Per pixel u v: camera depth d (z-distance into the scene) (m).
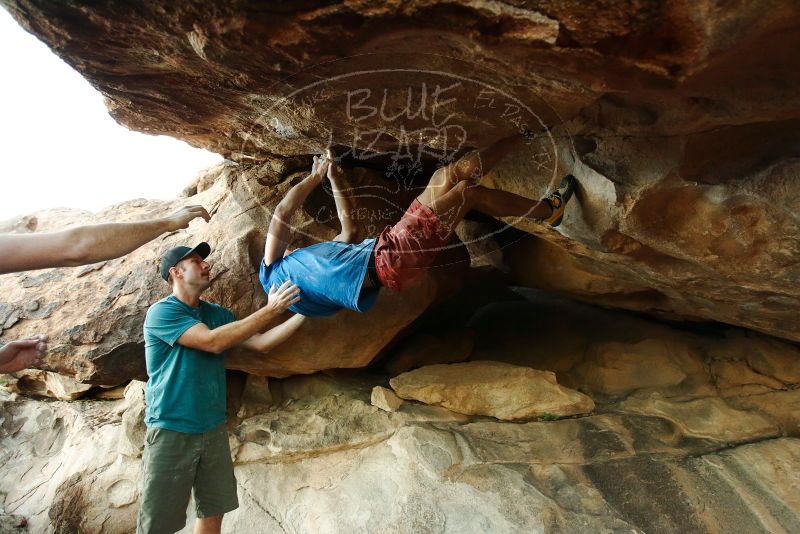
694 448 3.24
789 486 2.93
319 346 3.40
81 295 3.39
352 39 1.55
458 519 2.93
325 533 3.07
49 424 4.45
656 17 1.35
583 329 4.36
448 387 3.49
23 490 4.03
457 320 4.60
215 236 3.47
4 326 3.32
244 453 3.55
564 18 1.38
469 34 1.47
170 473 2.64
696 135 2.05
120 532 3.47
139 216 3.90
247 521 3.31
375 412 3.54
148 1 1.51
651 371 3.85
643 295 3.83
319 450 3.43
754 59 1.58
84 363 3.21
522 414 3.45
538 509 2.87
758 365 3.77
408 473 3.18
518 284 4.45
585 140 2.29
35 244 1.87
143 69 1.98
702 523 2.79
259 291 3.31
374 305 3.40
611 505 2.89
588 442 3.27
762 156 2.10
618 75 1.61
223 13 1.48
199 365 2.76
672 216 2.34
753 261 2.38
